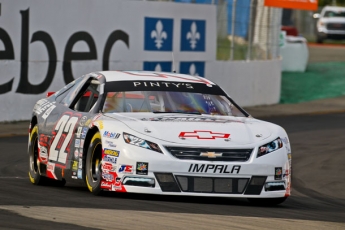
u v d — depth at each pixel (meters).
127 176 25.20
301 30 191.12
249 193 25.66
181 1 70.19
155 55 66.25
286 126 61.50
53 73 59.19
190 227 20.86
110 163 25.64
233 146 25.64
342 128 61.25
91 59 61.50
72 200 25.27
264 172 25.78
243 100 76.00
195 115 28.44
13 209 22.64
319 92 93.69
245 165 25.48
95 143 26.84
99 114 27.83
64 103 31.08
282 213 25.48
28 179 34.00
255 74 77.75
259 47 80.38
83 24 60.69
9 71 56.47
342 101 86.62
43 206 23.50
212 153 25.31
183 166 25.00
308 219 24.27
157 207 24.27
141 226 20.62
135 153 25.11
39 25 57.91
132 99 28.78
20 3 56.47
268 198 27.50
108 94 28.80
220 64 72.44
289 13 125.81
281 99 86.44
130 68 64.38
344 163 44.34
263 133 26.92
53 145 30.22
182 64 68.44
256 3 79.00
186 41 68.69
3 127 54.66
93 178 26.97
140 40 64.88
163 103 28.86
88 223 20.75
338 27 167.12
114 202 24.95
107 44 62.47
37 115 32.53
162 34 66.62
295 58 110.88
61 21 59.16
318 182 37.88
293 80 101.62
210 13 70.88
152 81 30.05
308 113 73.00
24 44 57.12
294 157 46.00
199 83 30.75
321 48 154.62
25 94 57.78
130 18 63.97
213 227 21.06
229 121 27.84
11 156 41.53
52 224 20.44
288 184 26.81
